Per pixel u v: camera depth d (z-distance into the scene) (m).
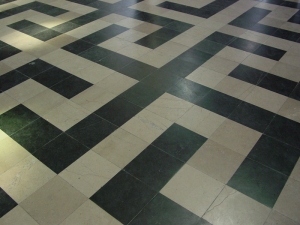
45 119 2.74
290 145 2.45
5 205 2.02
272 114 2.77
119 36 4.12
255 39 4.05
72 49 3.84
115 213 1.96
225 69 3.42
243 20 4.57
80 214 1.96
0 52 3.80
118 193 2.09
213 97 2.99
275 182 2.15
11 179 2.19
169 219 1.92
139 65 3.49
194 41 3.99
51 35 4.19
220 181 2.16
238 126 2.64
